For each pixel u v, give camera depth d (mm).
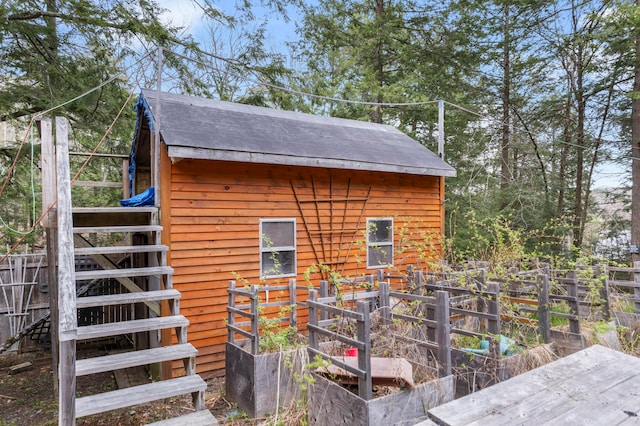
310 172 7309
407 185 8641
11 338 7488
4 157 9602
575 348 4996
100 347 8016
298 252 7129
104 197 14469
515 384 1879
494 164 14883
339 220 7633
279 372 4309
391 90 13617
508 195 13406
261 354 4516
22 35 8938
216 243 6250
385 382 3428
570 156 15383
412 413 3408
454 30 14242
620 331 5852
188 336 5965
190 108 7270
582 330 5180
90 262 8281
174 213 5891
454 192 14500
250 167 6645
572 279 5160
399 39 15023
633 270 6516
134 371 6488
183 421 3588
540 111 14500
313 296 4172
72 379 3277
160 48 6051
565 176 15453
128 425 4508
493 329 4457
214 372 6176
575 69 13891
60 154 4238
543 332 5109
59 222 3846
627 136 14086
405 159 8133
